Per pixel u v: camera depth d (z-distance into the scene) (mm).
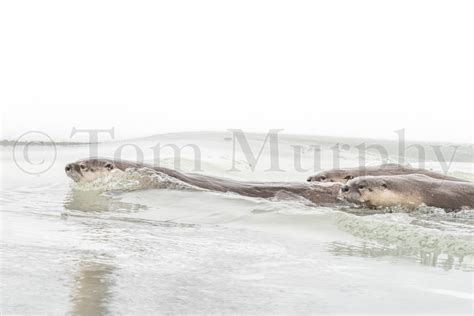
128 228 5844
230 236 5645
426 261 4773
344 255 4953
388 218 6637
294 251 5074
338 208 7535
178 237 5512
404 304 3721
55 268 4207
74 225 5871
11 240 5035
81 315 3348
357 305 3691
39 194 7996
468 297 3865
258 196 8102
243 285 4043
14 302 3504
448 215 7277
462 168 11688
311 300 3770
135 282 3992
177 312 3494
